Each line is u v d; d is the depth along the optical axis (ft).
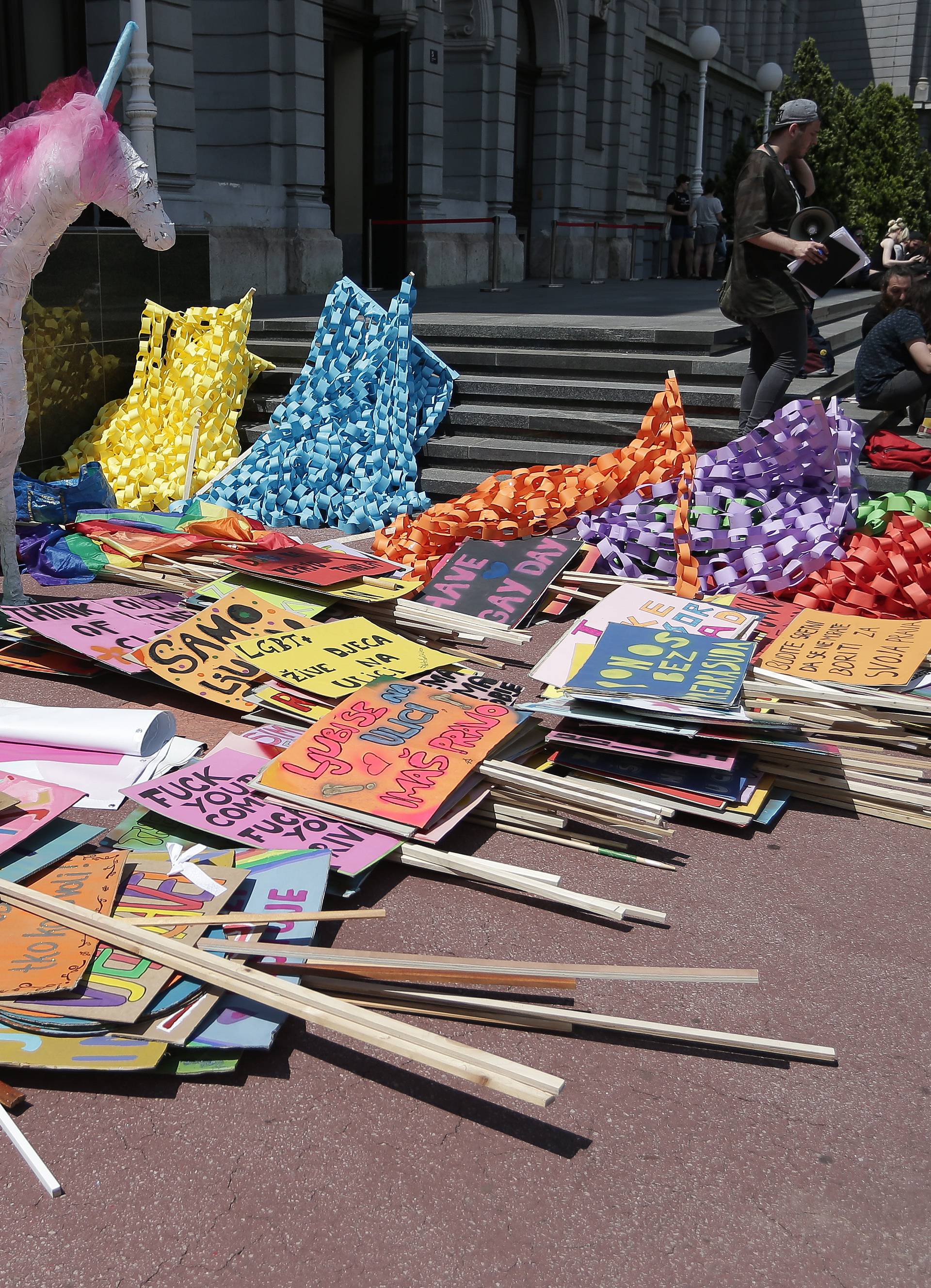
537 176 72.28
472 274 61.21
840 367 30.48
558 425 24.67
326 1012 7.04
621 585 16.90
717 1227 6.34
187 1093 7.14
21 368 15.44
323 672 12.85
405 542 18.43
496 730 11.28
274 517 22.09
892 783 11.53
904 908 9.66
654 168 93.66
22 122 14.74
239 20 44.83
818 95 92.17
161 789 10.12
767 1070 7.61
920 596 15.66
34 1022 7.07
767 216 20.22
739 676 11.88
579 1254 6.13
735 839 10.80
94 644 13.60
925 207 93.35
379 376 22.90
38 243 14.89
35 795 9.50
